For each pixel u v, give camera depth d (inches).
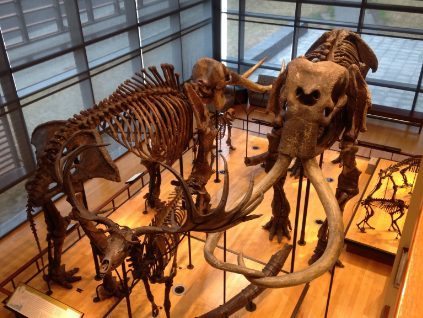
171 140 267.7
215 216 157.3
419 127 473.1
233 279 253.0
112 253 155.9
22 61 335.9
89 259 274.5
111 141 438.6
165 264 199.2
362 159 383.2
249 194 162.2
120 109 251.3
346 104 229.1
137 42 445.1
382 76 501.7
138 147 247.9
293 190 336.2
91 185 395.5
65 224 238.4
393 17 457.4
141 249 175.9
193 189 247.0
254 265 260.2
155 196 309.4
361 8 461.7
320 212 312.3
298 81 209.2
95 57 404.5
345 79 214.1
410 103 492.7
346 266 273.3
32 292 226.4
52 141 215.9
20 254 315.9
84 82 394.0
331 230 172.7
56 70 367.6
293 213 311.7
